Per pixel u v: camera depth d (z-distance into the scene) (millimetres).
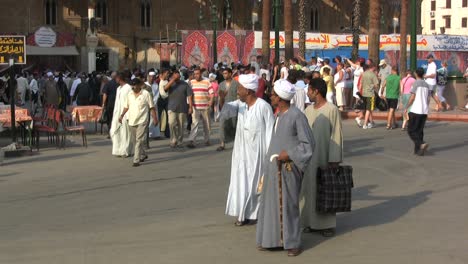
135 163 16094
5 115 19156
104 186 13438
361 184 13367
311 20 77500
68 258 8344
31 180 14312
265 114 9828
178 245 8891
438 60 50375
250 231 9602
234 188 9875
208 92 19688
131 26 66562
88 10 61125
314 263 8023
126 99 17062
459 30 114875
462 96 30984
